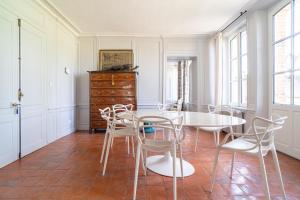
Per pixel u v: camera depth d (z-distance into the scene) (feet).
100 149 11.55
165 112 9.98
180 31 17.03
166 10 12.71
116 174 7.96
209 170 8.35
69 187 6.83
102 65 17.76
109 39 17.87
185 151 11.09
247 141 6.79
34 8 10.99
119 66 16.94
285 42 10.57
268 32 11.90
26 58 10.23
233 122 6.57
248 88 12.96
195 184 7.09
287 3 10.25
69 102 16.12
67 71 15.42
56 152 10.91
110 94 16.24
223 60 16.60
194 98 19.47
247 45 13.08
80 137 14.75
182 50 18.29
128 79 16.29
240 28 14.62
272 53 11.55
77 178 7.56
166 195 6.32
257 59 12.02
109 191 6.57
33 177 7.62
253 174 7.91
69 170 8.34
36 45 11.20
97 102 16.24
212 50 18.01
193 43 18.33
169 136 8.35
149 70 18.12
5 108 8.75
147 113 9.31
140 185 7.00
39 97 11.53
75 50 17.34
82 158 9.91
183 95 27.22
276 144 11.13
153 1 11.48
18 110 9.59
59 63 14.25
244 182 7.22
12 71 9.19
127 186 6.92
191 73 20.54
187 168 8.39
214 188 6.78
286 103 10.53
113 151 11.11
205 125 6.08
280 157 9.93
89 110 16.94
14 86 9.32
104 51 17.80
